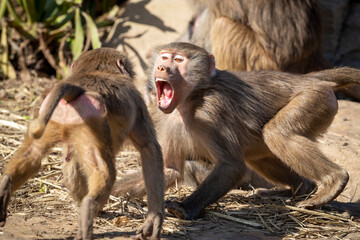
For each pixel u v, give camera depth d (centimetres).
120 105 895
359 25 2356
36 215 1032
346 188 1385
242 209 1148
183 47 1172
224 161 1126
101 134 841
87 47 2038
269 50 1778
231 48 1775
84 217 769
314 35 1841
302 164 1159
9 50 2200
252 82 1226
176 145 1206
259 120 1201
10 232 908
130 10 2362
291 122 1172
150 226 871
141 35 2244
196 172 1337
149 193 903
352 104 1827
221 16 1812
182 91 1157
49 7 2181
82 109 846
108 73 966
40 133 758
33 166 879
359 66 2291
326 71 1302
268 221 1093
